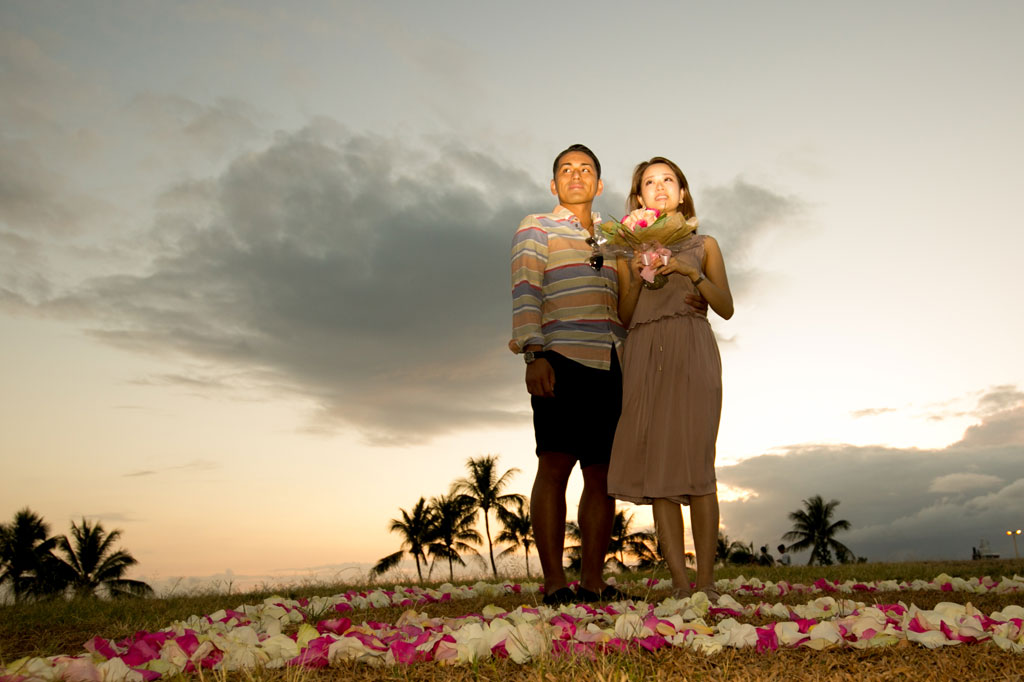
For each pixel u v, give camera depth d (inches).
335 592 232.7
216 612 157.9
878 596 184.7
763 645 94.2
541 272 169.6
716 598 147.1
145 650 94.5
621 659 84.5
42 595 223.9
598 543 170.4
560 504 165.3
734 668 84.0
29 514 1817.2
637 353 163.9
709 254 166.6
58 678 83.3
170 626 145.0
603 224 165.0
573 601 159.0
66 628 145.6
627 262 168.9
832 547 2449.6
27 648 117.3
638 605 126.5
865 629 94.7
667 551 156.3
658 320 163.5
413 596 195.2
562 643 91.4
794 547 2477.9
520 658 86.5
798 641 93.9
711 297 161.8
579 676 78.5
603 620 115.4
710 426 157.2
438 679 82.8
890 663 85.0
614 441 163.0
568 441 163.8
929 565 355.6
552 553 163.6
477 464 1983.3
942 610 102.3
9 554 1754.4
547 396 162.6
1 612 175.2
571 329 165.2
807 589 211.9
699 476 154.3
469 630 92.7
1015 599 165.6
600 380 165.6
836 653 91.0
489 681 81.0
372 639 95.3
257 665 86.9
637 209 174.2
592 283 167.8
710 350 162.6
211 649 94.2
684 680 78.0
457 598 201.5
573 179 176.9
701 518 155.6
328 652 90.0
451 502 1963.6
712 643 92.6
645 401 161.0
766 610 133.1
